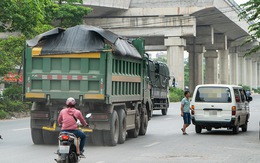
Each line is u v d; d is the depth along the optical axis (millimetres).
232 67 196125
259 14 37562
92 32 28516
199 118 37969
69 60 28234
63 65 28266
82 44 28266
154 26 121812
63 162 19141
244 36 177125
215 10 120750
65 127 19906
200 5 119750
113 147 28609
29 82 28562
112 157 24234
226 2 127688
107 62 27828
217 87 38094
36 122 29125
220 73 168250
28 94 28484
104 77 27750
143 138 34406
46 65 28469
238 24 147625
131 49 32469
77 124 20203
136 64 33656
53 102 28547
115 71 29078
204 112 37938
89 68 28000
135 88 33438
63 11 77875
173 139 33844
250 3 37531
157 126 45969
